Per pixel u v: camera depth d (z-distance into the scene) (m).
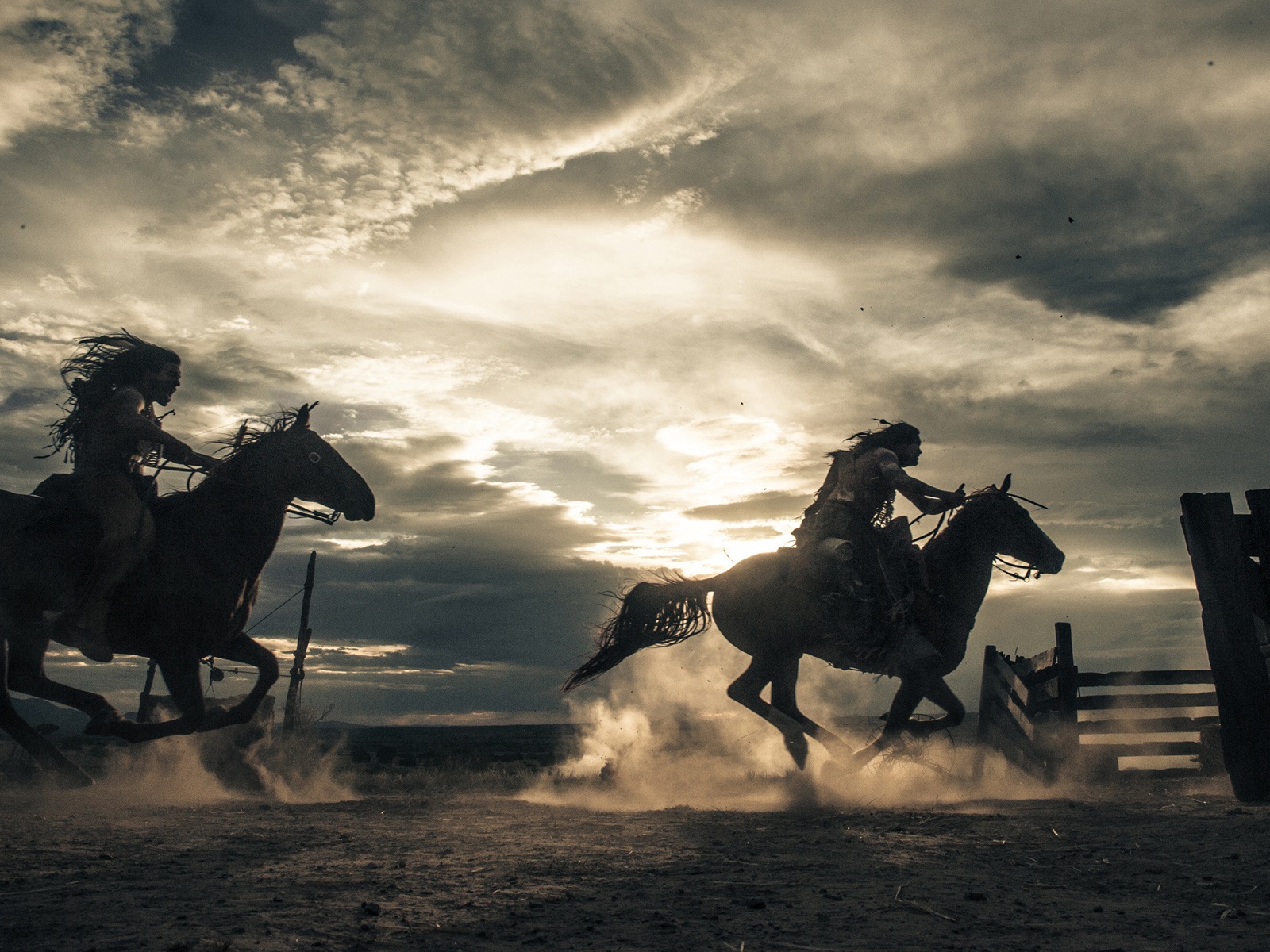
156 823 6.36
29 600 7.67
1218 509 7.38
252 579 8.36
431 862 4.98
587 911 3.95
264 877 4.55
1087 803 7.42
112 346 8.41
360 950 3.35
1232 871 4.57
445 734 162.88
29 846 5.33
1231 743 7.09
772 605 8.73
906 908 3.98
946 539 8.48
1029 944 3.45
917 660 8.15
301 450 8.46
